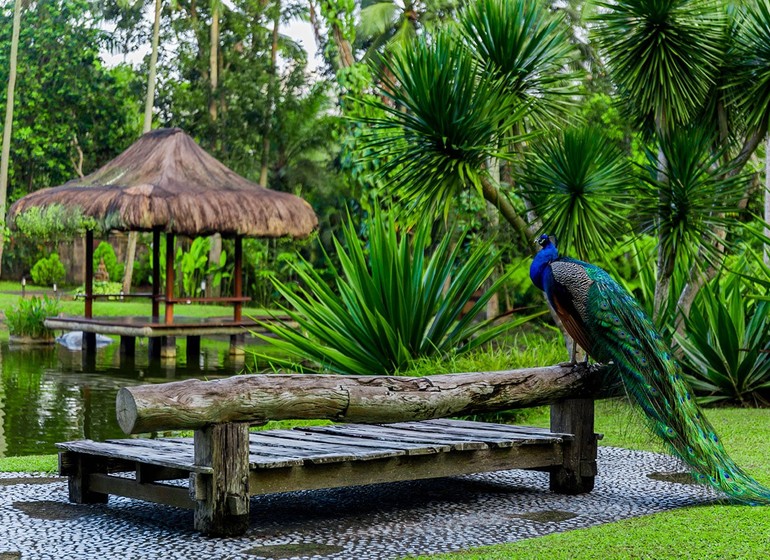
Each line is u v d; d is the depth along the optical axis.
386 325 8.80
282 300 26.80
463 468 5.32
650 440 5.27
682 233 8.69
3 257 32.50
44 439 8.19
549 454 5.70
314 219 17.69
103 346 17.73
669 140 8.66
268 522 4.97
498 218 16.75
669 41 8.49
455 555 4.11
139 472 4.93
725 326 9.23
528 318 9.55
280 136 29.95
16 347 17.20
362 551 4.35
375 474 4.96
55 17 32.41
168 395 4.28
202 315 21.17
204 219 15.88
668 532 4.41
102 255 29.44
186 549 4.34
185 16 33.03
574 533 4.46
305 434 5.93
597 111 19.91
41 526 4.79
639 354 5.18
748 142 9.10
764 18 8.90
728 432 7.63
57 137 32.38
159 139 17.50
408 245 9.33
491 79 8.45
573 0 23.11
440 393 5.08
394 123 8.30
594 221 8.58
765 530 4.42
